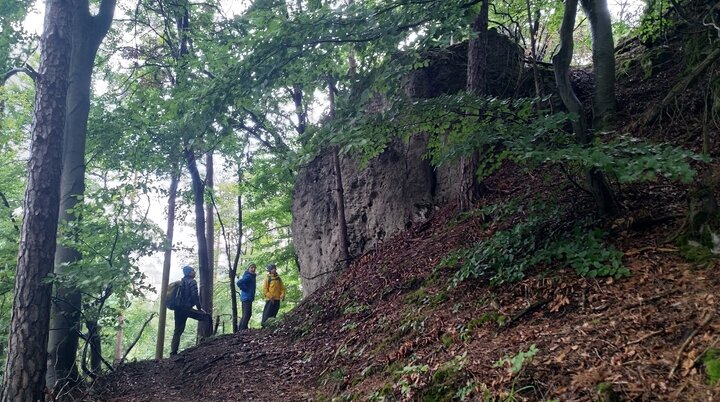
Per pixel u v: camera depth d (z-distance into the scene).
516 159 4.99
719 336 3.20
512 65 10.72
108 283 7.09
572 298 4.59
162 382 8.06
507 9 11.30
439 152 6.15
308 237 13.16
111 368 8.52
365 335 6.78
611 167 4.15
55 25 6.64
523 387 3.41
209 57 7.00
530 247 5.60
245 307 11.87
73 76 8.61
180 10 11.97
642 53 9.67
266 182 13.78
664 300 3.90
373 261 9.95
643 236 4.96
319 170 13.16
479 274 5.87
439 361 4.59
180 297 10.52
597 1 7.88
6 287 7.96
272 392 6.56
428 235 9.34
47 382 7.35
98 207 7.72
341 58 7.64
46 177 6.20
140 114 9.70
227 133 7.56
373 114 5.46
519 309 4.90
